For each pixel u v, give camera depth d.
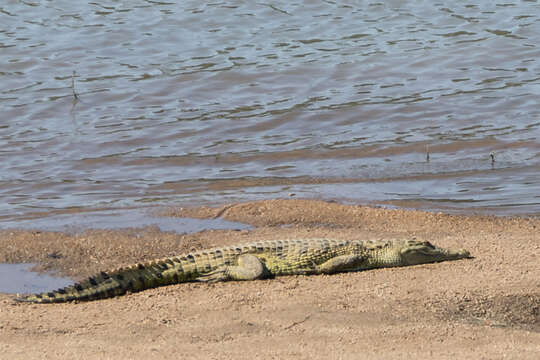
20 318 35.47
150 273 39.41
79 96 78.81
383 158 65.25
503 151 65.62
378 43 93.44
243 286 39.12
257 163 64.69
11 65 86.31
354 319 34.72
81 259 44.84
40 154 66.44
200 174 62.44
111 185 60.16
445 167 62.62
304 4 107.00
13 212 54.38
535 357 30.59
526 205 54.31
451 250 42.69
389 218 51.22
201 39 95.00
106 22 100.19
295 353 30.73
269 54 90.19
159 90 80.62
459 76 83.44
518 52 89.44
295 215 51.94
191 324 34.34
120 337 32.88
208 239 47.72
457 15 102.88
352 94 79.31
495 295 37.50
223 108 76.69
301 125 72.62
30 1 107.81
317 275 40.72
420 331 33.38
